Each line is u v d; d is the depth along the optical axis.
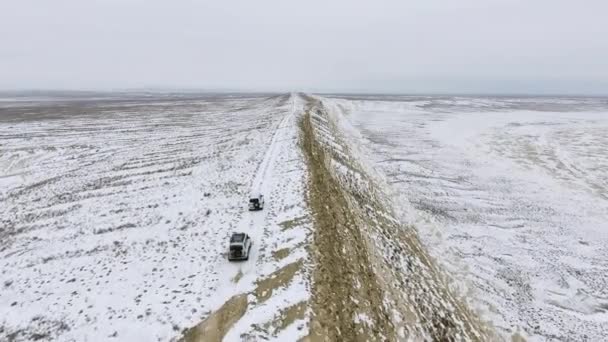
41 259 18.19
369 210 23.17
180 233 19.97
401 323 13.14
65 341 12.30
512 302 16.27
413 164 37.88
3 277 16.67
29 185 30.27
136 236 20.03
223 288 14.41
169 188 27.78
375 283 15.15
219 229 19.81
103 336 12.36
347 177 28.39
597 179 34.06
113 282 15.67
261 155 34.19
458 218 25.02
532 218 25.42
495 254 20.44
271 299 13.34
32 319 13.57
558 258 20.31
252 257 16.45
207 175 30.20
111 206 24.81
